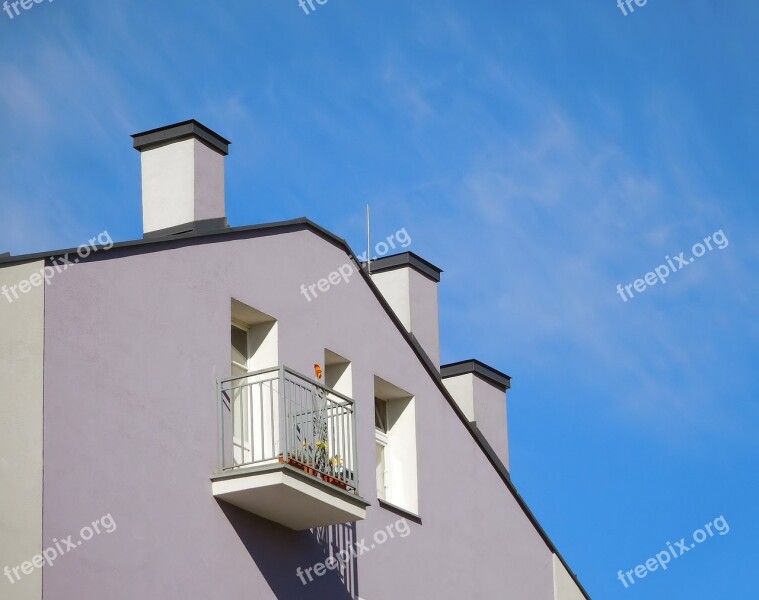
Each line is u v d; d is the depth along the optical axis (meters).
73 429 20.17
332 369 25.53
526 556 28.73
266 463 22.50
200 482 21.88
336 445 24.08
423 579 25.88
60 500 19.75
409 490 26.41
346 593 24.12
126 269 21.58
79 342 20.59
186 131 24.70
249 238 23.91
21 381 20.06
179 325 22.19
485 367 30.89
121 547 20.41
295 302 24.53
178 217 24.41
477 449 28.22
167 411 21.61
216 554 21.84
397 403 26.91
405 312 28.97
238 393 23.41
